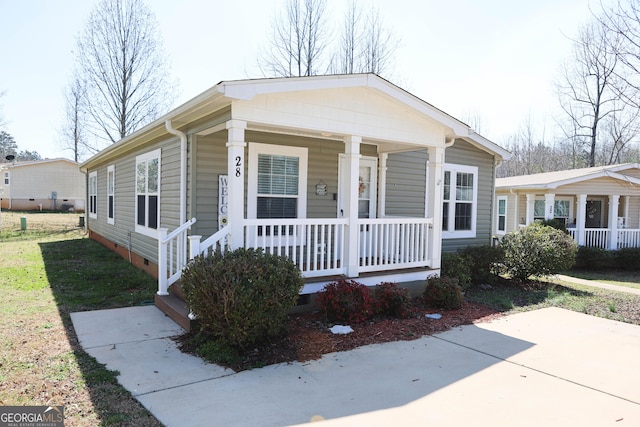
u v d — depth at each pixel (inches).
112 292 287.9
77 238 651.5
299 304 234.1
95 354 171.5
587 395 144.0
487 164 435.2
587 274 475.8
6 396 132.7
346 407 131.7
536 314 261.4
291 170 305.0
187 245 270.4
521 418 126.7
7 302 254.8
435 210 291.4
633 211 633.6
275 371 159.6
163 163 315.9
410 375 159.0
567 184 533.0
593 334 218.5
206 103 208.2
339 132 238.5
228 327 168.9
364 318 223.0
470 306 275.4
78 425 115.6
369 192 353.1
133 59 912.3
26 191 1357.0
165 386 143.9
